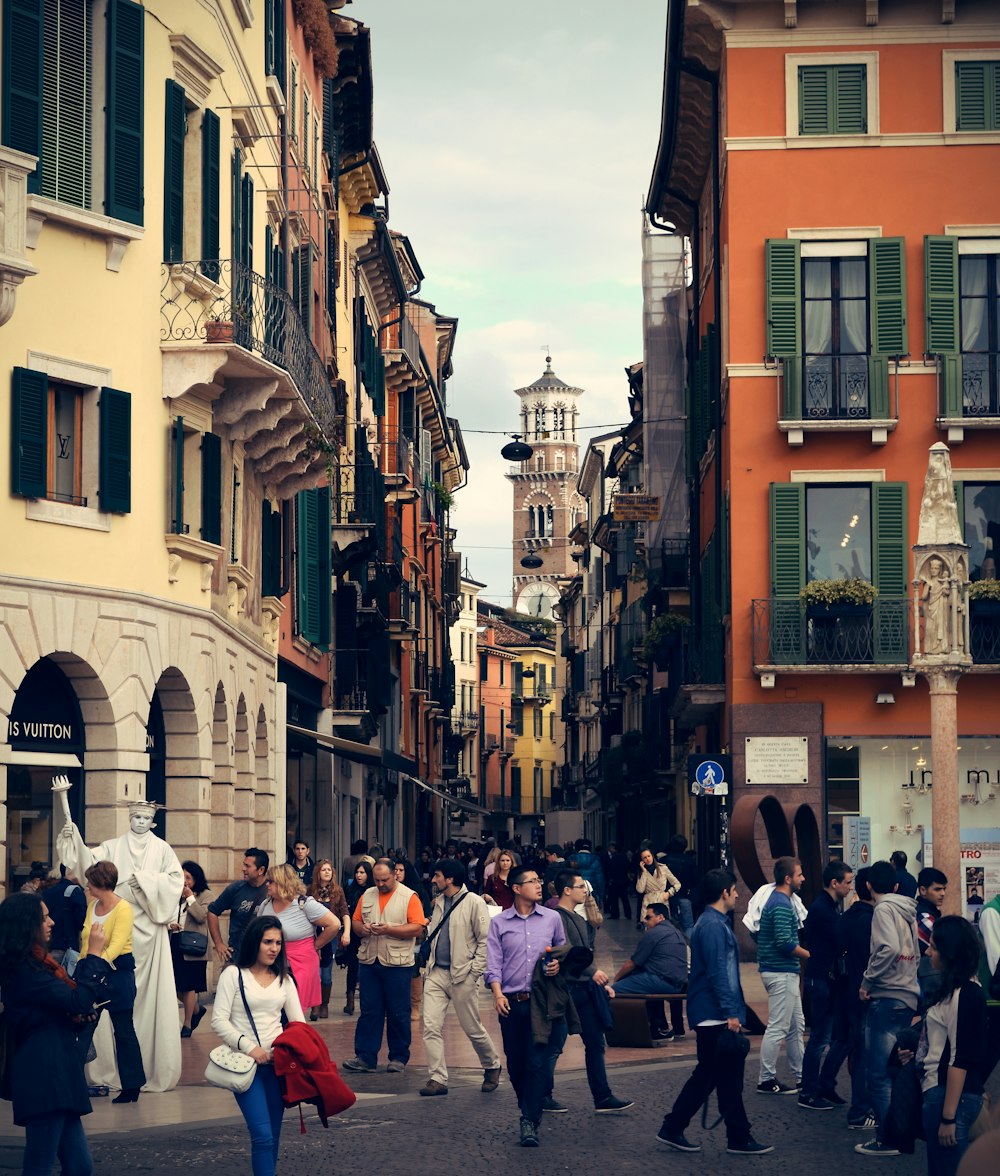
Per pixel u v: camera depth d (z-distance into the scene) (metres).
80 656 20.78
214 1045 18.77
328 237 40.19
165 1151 12.71
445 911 16.12
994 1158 4.00
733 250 34.38
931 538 25.58
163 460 22.83
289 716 34.38
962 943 9.96
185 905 19.33
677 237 45.09
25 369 20.08
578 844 33.75
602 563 87.56
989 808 33.38
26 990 10.05
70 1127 10.22
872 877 13.86
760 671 33.47
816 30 34.34
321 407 28.72
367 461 43.94
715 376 37.66
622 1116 14.68
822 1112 14.96
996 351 34.03
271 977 10.73
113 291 21.62
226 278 24.98
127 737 21.50
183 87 23.36
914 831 33.50
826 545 34.06
